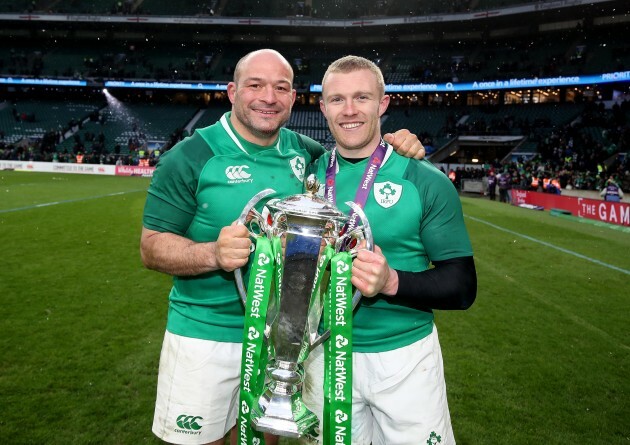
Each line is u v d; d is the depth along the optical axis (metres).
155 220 2.16
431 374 2.07
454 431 3.05
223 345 2.23
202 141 2.20
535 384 3.71
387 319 2.05
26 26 36.19
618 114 25.72
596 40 31.06
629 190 19.00
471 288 1.96
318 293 1.87
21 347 4.00
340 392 1.80
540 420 3.21
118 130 33.56
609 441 2.99
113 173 27.52
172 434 2.22
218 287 2.20
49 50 37.97
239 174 2.17
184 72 36.22
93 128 33.66
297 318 1.79
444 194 2.02
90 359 3.83
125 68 36.16
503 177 20.66
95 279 6.07
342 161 2.15
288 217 1.79
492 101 34.22
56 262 6.81
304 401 2.21
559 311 5.54
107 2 37.44
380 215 2.02
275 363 1.86
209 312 2.23
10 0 36.84
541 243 9.95
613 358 4.23
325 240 1.87
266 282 1.80
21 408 3.10
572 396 3.54
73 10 36.53
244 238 1.75
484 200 21.31
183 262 1.99
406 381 2.02
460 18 31.22
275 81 2.10
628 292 6.39
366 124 1.99
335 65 2.01
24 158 28.88
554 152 24.94
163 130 33.81
